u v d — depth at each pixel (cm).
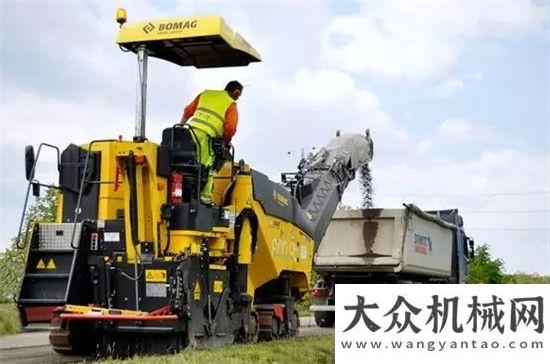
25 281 1234
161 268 1235
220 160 1395
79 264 1240
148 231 1265
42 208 1806
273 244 1512
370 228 2311
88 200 1292
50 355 1425
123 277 1255
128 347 1282
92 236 1270
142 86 1310
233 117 1398
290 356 1212
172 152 1301
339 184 1931
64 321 1315
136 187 1267
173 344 1252
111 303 1255
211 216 1321
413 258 2350
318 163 1939
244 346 1297
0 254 2581
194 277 1260
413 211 2317
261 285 1538
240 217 1420
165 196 1284
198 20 1303
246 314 1455
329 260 2317
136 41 1316
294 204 1638
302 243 1689
